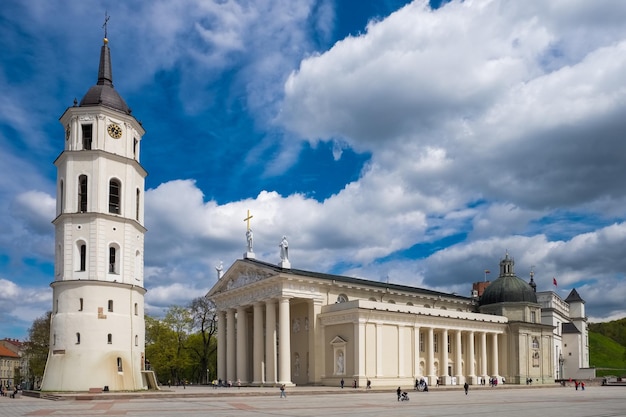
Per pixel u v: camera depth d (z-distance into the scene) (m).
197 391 63.00
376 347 75.94
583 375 139.88
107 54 69.94
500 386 85.12
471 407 42.59
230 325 89.56
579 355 143.00
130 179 65.75
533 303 102.00
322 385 77.56
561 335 140.25
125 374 61.06
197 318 114.81
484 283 136.62
